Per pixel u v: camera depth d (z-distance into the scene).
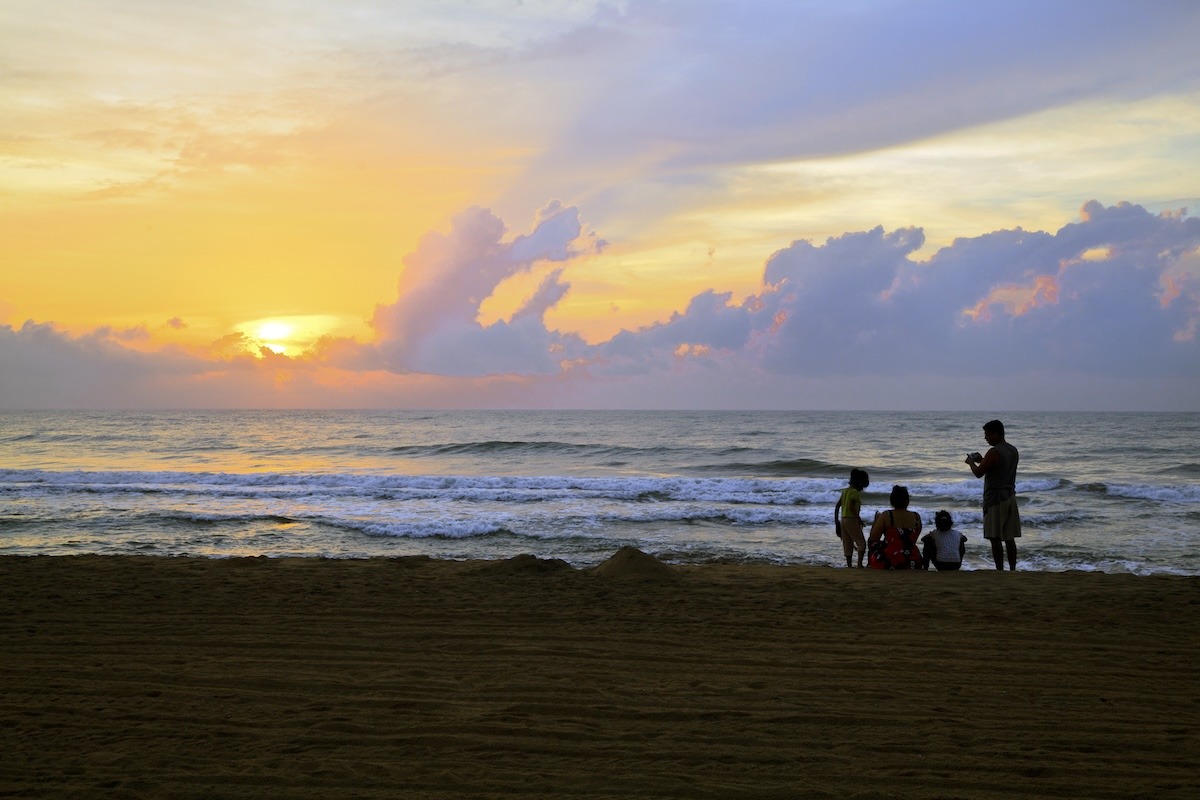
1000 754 3.85
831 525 18.08
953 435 66.81
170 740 3.99
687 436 67.06
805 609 7.53
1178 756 3.83
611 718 4.36
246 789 3.41
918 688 4.96
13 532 16.72
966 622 6.96
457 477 28.58
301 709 4.48
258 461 43.66
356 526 17.22
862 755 3.82
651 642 6.16
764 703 4.63
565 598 8.02
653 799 3.34
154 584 8.65
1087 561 13.70
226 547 15.15
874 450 50.91
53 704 4.56
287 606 7.50
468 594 8.18
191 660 5.57
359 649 5.92
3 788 3.38
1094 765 3.71
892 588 8.73
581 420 107.62
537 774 3.58
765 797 3.36
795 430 76.25
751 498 24.56
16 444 58.41
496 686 4.95
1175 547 15.31
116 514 19.09
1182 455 47.59
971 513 20.44
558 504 22.16
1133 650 5.96
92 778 3.50
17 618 6.93
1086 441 60.59
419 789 3.42
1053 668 5.46
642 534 16.78
